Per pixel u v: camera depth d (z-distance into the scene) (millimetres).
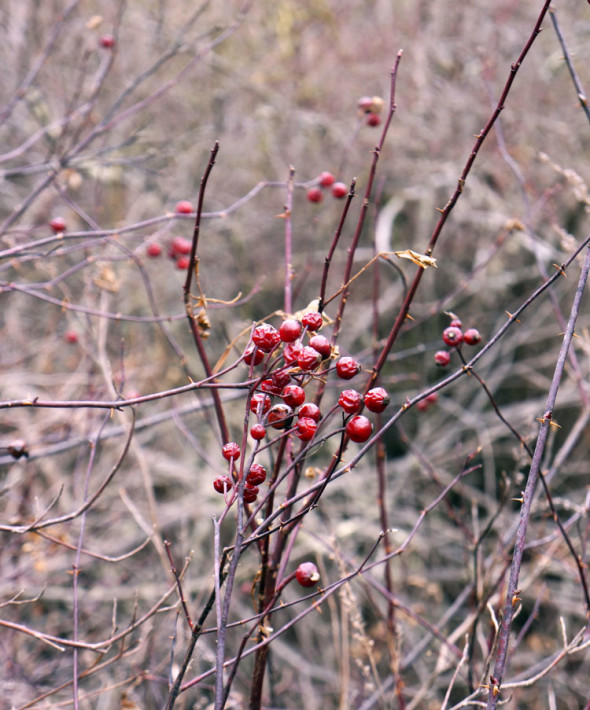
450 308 6680
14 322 4730
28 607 4094
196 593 4754
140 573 4840
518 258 6648
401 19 6523
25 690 3346
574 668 4664
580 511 2492
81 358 4809
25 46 5234
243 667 4410
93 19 3645
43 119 5266
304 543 5176
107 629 4324
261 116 6406
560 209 5867
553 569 5039
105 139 5156
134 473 4914
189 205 3092
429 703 3488
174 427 5535
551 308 6566
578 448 6340
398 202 6336
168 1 6012
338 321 2035
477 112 5926
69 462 4934
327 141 6594
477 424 6113
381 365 1938
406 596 5184
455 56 6188
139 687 3535
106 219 5469
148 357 5465
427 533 5996
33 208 4910
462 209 6203
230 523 5391
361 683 3486
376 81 6441
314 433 1584
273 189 6469
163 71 5891
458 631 2711
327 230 6637
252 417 4715
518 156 5816
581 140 6184
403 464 6070
